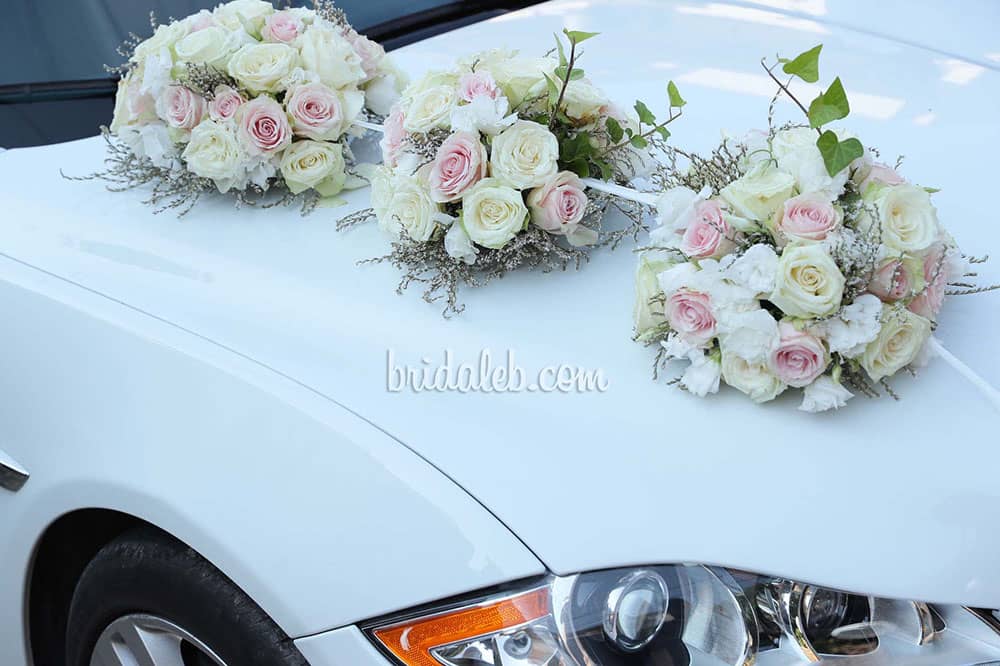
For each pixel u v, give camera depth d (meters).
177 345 1.62
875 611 1.34
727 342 1.42
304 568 1.40
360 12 2.74
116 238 1.90
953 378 1.47
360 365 1.54
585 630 1.29
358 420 1.46
